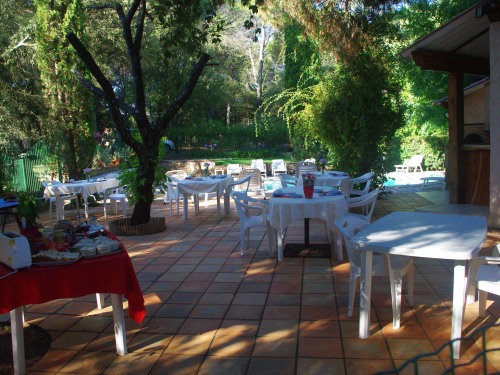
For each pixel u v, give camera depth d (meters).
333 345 3.29
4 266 3.01
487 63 9.27
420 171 16.56
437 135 16.73
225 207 8.90
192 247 6.38
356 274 3.74
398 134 17.39
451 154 8.85
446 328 3.51
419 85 16.02
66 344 3.47
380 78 9.82
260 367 3.01
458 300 3.02
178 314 3.96
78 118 11.64
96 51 16.36
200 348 3.32
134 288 3.21
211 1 7.20
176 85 20.12
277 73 32.03
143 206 7.52
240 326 3.66
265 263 5.43
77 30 11.00
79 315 4.04
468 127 12.04
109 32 16.36
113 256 3.17
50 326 3.82
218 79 25.78
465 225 3.67
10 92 13.23
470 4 13.22
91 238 3.51
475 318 3.67
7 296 2.82
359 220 4.02
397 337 3.38
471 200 8.79
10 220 9.02
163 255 6.00
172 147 22.00
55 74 11.15
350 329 3.54
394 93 10.03
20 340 2.99
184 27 6.81
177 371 3.01
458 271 3.01
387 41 10.79
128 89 20.41
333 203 5.30
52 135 11.45
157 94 20.48
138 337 3.54
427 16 14.33
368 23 9.97
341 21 9.74
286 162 16.64
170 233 7.39
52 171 12.09
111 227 7.55
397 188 12.16
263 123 22.80
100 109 20.81
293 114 11.56
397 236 3.35
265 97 30.39
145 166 7.41
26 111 13.46
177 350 3.30
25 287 2.86
